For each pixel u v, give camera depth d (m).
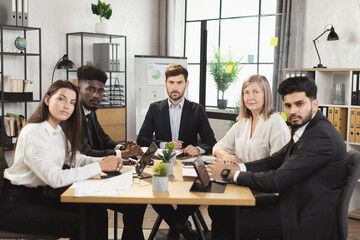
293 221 1.97
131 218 2.52
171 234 2.82
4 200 2.12
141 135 3.40
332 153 1.93
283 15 4.26
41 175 2.02
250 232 2.06
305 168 1.94
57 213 2.10
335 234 1.96
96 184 1.99
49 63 5.18
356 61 4.55
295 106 2.05
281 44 4.31
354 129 3.98
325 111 4.25
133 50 6.16
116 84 5.82
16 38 4.56
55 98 2.13
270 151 2.58
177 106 3.39
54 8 5.19
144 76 5.59
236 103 4.53
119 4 5.91
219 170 2.15
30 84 4.58
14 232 2.08
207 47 4.74
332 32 4.42
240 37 4.49
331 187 1.97
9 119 4.47
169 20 6.23
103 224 2.30
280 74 4.34
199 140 3.76
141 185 2.01
